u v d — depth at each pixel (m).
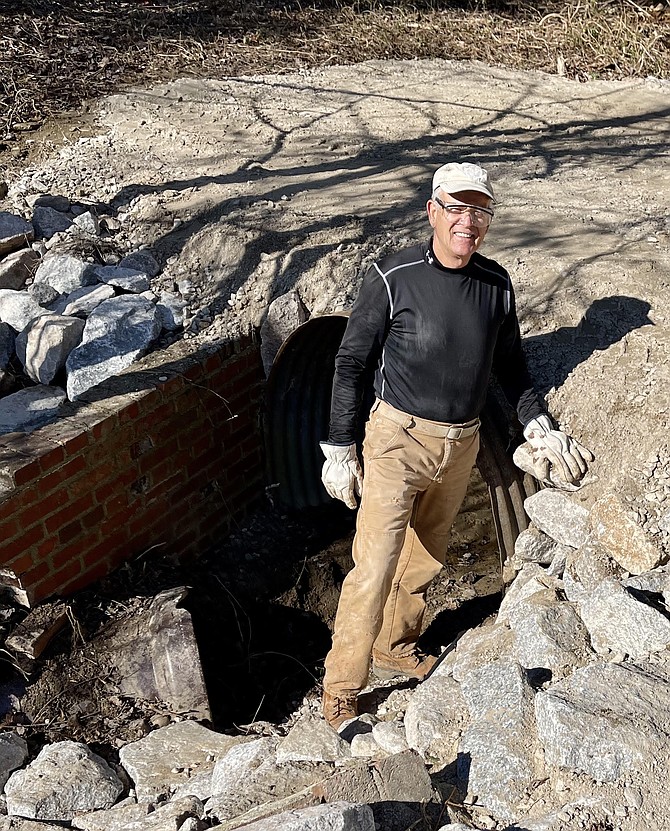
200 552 5.38
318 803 2.62
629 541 3.58
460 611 5.07
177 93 7.82
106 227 6.01
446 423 3.71
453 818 2.73
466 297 3.55
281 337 5.31
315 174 6.32
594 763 2.72
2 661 4.20
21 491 4.18
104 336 5.08
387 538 3.76
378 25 9.59
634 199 5.59
